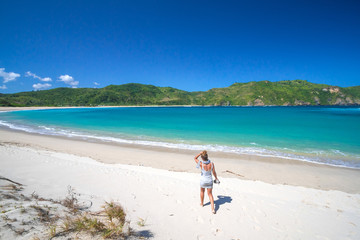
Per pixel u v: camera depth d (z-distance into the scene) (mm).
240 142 15242
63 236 2752
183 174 8219
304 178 8328
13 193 4273
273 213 4664
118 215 3674
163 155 11633
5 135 17734
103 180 6383
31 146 13094
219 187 6523
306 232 3945
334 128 23188
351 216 4832
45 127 24531
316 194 6395
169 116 48531
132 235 3154
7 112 62750
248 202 5211
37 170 7043
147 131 21000
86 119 37438
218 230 3748
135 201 4770
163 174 8094
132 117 44000
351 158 11141
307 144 14555
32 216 3186
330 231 4031
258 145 14242
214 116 48312
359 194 6820
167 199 5043
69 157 10344
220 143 14914
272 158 11117
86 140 16016
